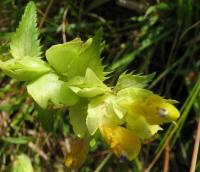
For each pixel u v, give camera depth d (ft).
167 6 0.49
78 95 0.30
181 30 0.49
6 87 0.50
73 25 0.50
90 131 0.28
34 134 0.51
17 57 0.31
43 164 0.51
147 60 0.50
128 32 0.51
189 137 0.51
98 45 0.30
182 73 0.50
